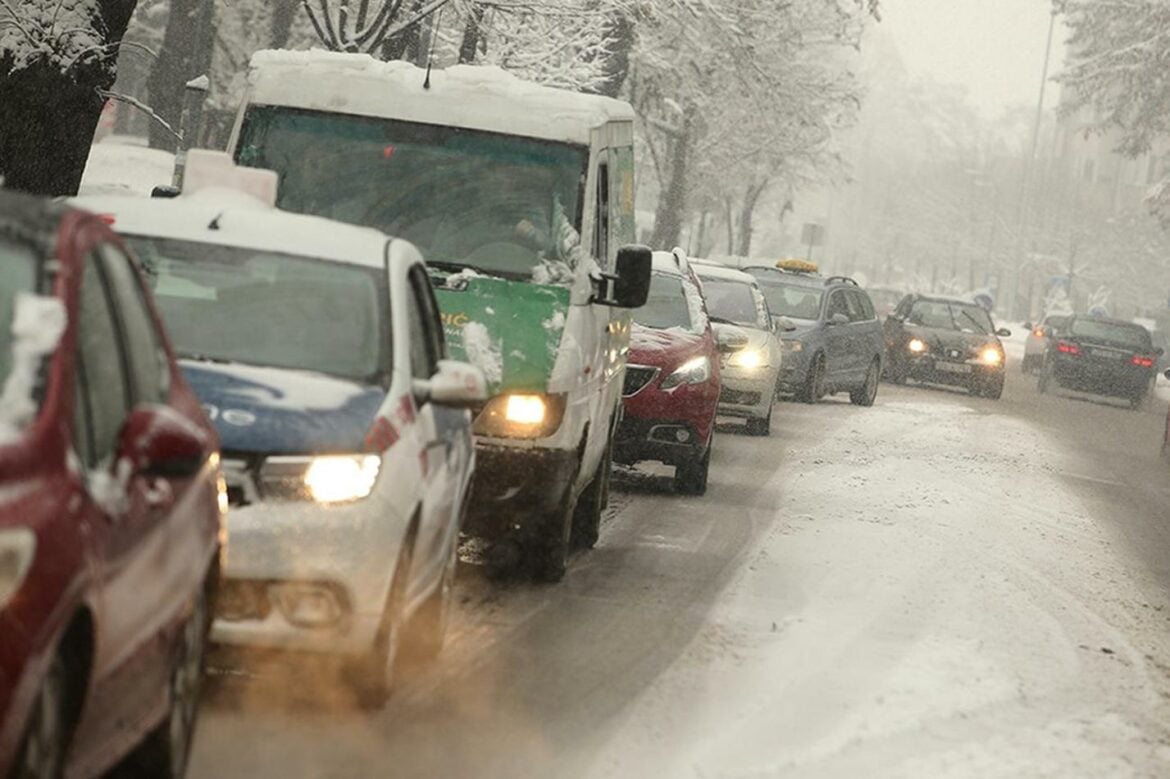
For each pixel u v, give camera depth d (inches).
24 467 301.6
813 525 979.9
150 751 390.3
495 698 546.0
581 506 841.5
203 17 2135.8
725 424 1551.4
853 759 507.2
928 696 592.4
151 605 361.7
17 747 289.3
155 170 2842.0
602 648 629.9
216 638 484.4
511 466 705.0
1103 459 1678.2
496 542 751.1
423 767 466.9
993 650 679.1
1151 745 559.8
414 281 583.5
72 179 991.6
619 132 857.5
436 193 778.8
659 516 968.3
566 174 783.7
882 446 1494.8
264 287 546.9
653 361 1047.0
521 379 708.0
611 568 797.2
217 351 527.5
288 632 486.9
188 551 387.2
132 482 348.2
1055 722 574.6
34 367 317.7
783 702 569.6
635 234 953.5
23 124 958.4
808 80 3154.5
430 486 539.8
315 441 493.0
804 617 713.0
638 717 537.0
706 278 1524.4
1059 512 1181.7
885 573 831.7
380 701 513.3
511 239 768.3
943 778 495.5
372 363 535.5
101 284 366.9
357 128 793.6
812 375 1860.2
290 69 807.1
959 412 2048.5
